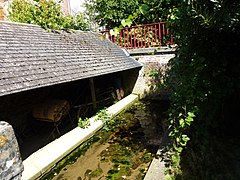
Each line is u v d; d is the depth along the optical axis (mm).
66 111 6953
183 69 3178
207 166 3510
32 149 5773
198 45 3104
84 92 8969
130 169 4762
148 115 8391
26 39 6605
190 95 2988
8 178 2799
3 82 4324
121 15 12289
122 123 7723
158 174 3555
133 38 11453
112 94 9992
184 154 3852
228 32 2998
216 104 3611
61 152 5445
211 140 3988
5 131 2838
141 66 10609
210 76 3244
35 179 4547
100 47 10008
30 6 9188
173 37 3582
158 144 5824
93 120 7625
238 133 4254
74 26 11070
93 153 5656
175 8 2750
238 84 3414
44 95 7562
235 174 3314
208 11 2373
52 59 6371
